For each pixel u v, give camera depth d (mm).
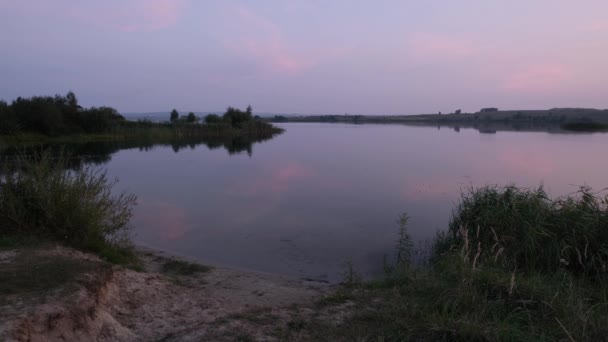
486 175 20391
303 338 4715
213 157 31938
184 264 8656
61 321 4375
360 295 6160
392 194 16594
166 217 13453
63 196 7855
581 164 23812
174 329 5195
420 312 5031
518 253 7637
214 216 13578
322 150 36500
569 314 4957
